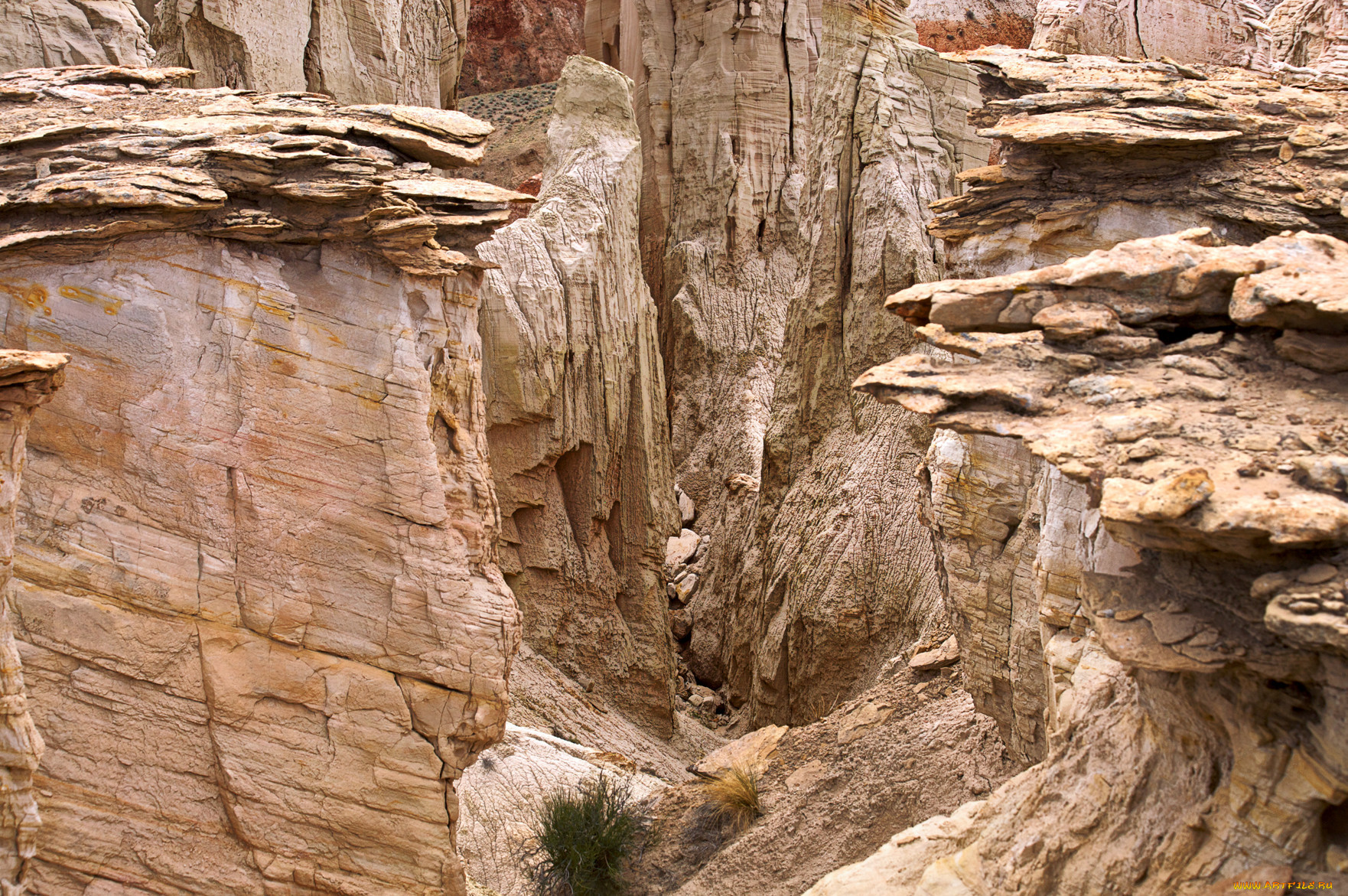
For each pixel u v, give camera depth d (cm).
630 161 1911
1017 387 471
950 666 1178
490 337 1678
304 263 808
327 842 827
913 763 1025
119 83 963
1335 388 460
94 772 764
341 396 810
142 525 772
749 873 1014
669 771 1561
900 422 1611
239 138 793
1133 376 479
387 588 829
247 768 802
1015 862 549
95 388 755
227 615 795
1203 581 454
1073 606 700
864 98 1680
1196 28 1474
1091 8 1466
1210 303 494
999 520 863
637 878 1073
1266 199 763
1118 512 399
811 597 1579
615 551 1869
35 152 773
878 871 616
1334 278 455
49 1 1231
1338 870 436
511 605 870
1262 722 451
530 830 1116
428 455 827
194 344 775
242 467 791
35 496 747
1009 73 913
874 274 1631
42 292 744
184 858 790
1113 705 563
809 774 1109
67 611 752
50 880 753
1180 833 486
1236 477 406
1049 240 841
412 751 845
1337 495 389
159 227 750
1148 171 812
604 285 1806
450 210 828
